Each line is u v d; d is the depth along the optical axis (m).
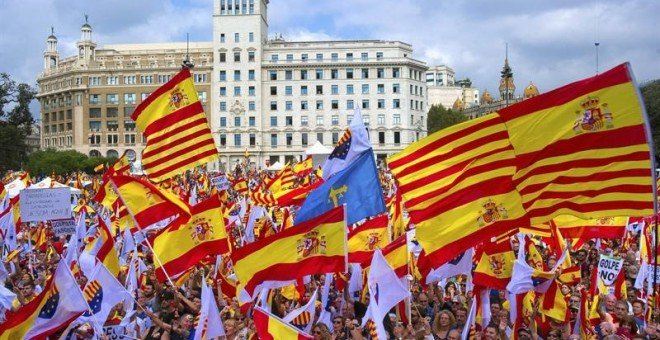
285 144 134.75
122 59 147.62
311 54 134.50
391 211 18.95
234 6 134.25
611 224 16.28
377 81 134.38
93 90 145.00
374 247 15.59
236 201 32.56
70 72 146.00
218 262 18.58
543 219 11.00
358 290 16.34
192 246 15.61
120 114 144.38
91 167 111.00
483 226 11.41
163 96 17.98
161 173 18.06
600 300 13.92
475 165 11.43
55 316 11.30
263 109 135.25
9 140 90.44
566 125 10.66
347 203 14.96
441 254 11.64
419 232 11.76
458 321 13.37
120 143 144.25
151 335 13.93
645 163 10.15
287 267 12.89
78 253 21.31
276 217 27.61
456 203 11.55
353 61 133.62
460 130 11.47
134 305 15.98
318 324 12.49
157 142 18.05
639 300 13.69
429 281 14.22
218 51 134.62
